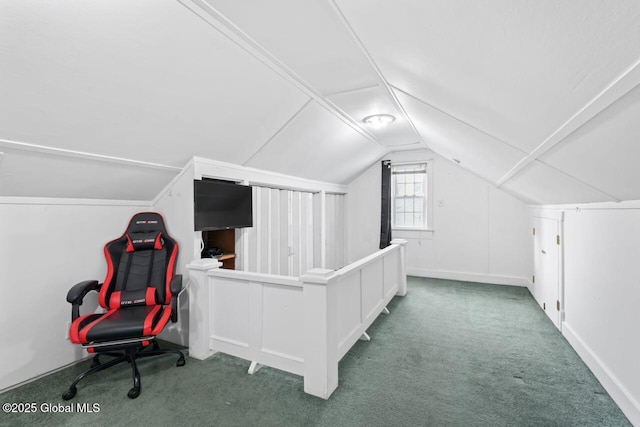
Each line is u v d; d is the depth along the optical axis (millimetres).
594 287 2092
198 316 2344
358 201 5680
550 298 3105
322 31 1585
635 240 1585
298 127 2951
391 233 5363
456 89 1376
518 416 1658
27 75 1343
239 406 1752
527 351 2420
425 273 5074
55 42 1269
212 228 2645
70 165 1968
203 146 2477
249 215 3084
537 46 714
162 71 1651
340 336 2156
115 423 1628
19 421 1657
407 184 5328
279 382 2002
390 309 3465
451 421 1621
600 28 545
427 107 2125
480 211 4691
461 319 3139
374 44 1544
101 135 1856
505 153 1935
